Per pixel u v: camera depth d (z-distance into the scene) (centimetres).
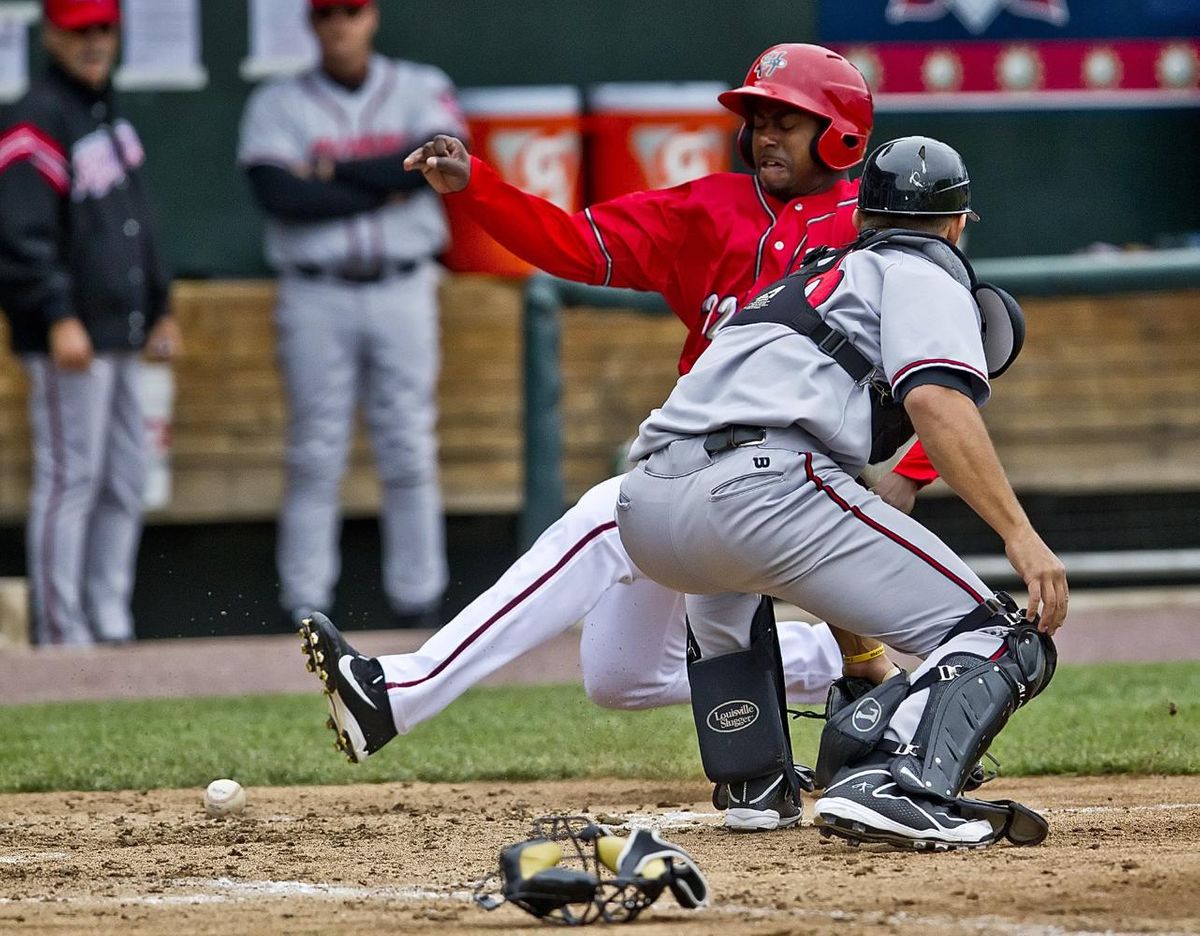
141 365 3362
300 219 3384
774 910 1118
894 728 1297
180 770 1912
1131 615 3403
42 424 3161
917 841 1284
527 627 1577
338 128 3397
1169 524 3841
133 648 3200
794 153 1522
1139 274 3322
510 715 2339
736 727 1472
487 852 1419
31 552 3180
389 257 3422
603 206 1566
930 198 1362
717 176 1580
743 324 1369
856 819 1273
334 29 3369
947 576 1327
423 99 3447
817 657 1705
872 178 1381
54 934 1109
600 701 1686
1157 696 2366
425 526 3522
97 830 1564
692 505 1330
